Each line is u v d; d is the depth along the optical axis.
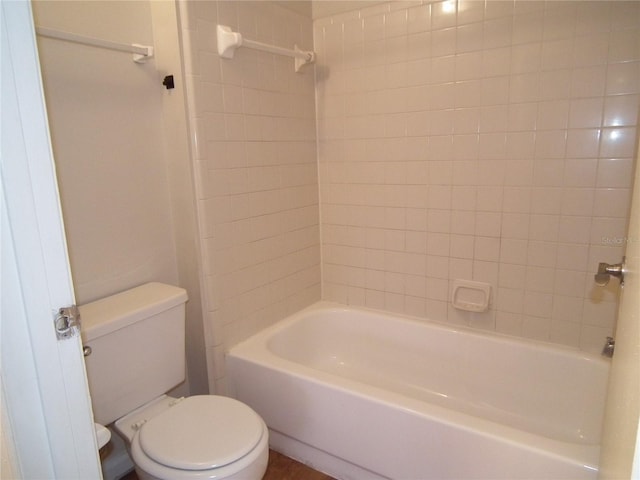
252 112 1.94
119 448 1.77
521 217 1.87
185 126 1.71
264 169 2.03
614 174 1.66
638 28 1.55
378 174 2.19
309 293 2.42
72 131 1.51
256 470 1.31
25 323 0.64
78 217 1.55
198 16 1.67
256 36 1.92
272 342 2.08
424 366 2.16
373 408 1.55
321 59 2.25
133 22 1.65
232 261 1.92
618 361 0.93
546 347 1.87
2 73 0.58
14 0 0.59
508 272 1.94
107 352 1.44
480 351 2.00
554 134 1.74
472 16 1.83
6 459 0.64
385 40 2.05
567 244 1.79
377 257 2.28
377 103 2.13
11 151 0.60
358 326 2.34
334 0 2.15
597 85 1.64
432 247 2.11
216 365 1.90
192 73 1.67
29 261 0.63
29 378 0.65
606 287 1.74
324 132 2.32
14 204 0.61
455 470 1.42
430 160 2.03
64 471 0.71
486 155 1.89
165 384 1.66
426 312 2.19
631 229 0.89
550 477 1.25
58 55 1.45
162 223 1.83
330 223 2.40
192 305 1.88
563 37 1.67
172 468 1.24
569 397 1.81
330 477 1.76
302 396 1.73
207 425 1.40
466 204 1.98
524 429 1.85
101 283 1.64
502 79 1.81
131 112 1.68
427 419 1.44
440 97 1.96
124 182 1.68
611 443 0.87
